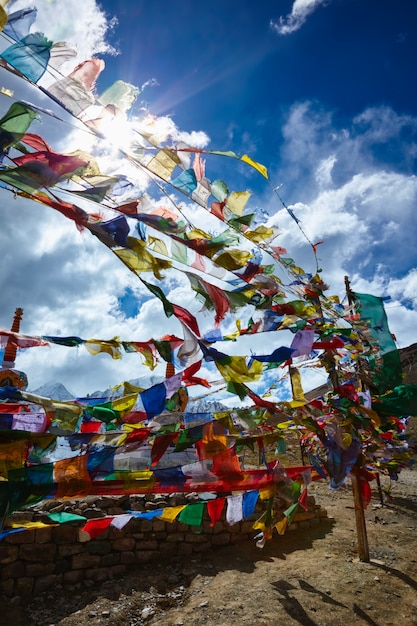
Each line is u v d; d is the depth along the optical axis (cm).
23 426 351
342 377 788
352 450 611
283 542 857
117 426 474
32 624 589
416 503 1241
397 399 671
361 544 764
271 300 483
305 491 624
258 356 459
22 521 703
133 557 750
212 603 608
